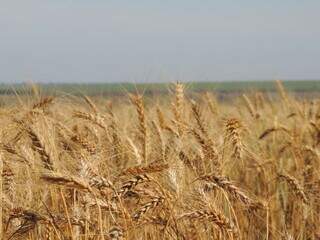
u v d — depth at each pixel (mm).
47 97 2240
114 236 1582
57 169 1766
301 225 2219
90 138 2084
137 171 1670
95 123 2094
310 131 2842
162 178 1836
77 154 1867
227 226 1733
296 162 2533
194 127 2098
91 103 2383
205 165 1993
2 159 1884
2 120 2160
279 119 3330
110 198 1641
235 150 2111
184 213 1732
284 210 2289
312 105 3209
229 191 1793
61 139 1987
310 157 2600
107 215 1770
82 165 1641
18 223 1813
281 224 2244
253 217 2135
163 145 2041
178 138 2100
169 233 1793
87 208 1707
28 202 1867
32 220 1718
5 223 1814
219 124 2391
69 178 1547
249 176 2504
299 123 3055
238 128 2105
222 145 2094
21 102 2252
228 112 3107
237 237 1732
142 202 1779
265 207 1959
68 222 1681
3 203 1819
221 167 1996
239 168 2502
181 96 2305
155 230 1852
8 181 1871
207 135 2076
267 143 2939
